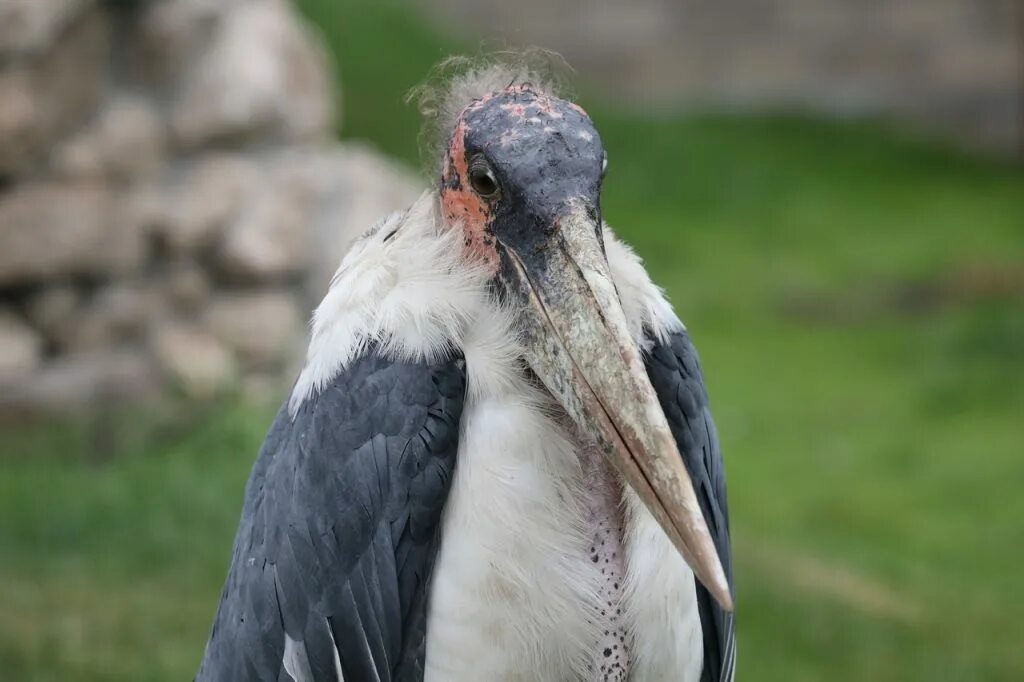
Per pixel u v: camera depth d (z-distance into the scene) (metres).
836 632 10.34
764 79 31.89
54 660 8.55
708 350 19.38
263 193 13.89
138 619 9.23
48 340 13.27
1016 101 30.97
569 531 4.14
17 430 12.69
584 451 4.20
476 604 4.07
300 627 4.18
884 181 28.44
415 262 4.22
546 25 31.84
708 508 4.56
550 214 4.11
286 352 13.71
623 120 29.19
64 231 13.09
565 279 4.08
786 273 22.86
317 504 4.14
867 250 24.12
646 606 4.19
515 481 4.07
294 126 14.40
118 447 12.26
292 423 4.32
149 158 13.55
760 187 27.17
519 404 4.12
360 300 4.23
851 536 13.03
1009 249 23.77
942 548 12.74
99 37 13.30
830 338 19.92
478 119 4.23
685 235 24.62
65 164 13.19
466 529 4.08
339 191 14.29
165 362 13.21
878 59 31.66
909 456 15.48
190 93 13.74
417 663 4.16
